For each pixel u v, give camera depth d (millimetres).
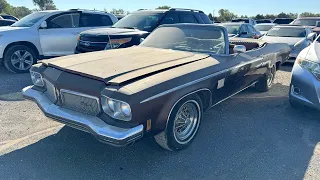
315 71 4266
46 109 3195
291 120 4562
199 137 3896
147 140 3748
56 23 8180
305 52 4695
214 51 4297
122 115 2752
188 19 8727
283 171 3146
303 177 3045
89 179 2943
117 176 3008
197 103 3568
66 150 3473
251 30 12773
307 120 4570
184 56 3947
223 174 3078
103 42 6816
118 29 7547
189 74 3330
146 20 8242
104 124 2791
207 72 3592
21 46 7559
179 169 3156
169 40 4742
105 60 3580
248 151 3562
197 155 3441
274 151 3570
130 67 3256
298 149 3633
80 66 3291
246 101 5461
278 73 8273
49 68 3457
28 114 4543
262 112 4898
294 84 4543
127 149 3529
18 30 7562
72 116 2975
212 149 3590
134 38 7121
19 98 5328
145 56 3861
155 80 2986
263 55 5191
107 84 2865
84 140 3725
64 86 3090
